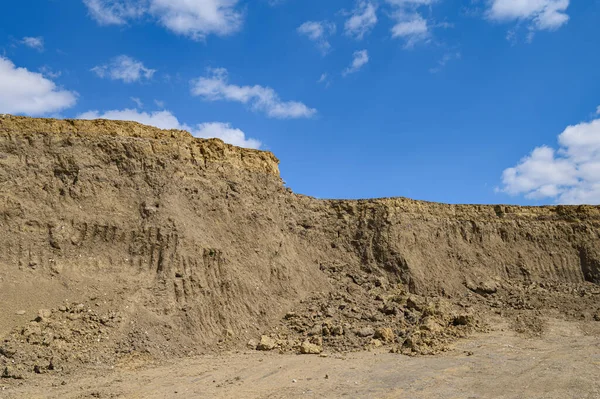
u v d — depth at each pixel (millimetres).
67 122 29750
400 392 18422
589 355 23859
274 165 38594
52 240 25766
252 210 34000
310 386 19031
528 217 45781
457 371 21203
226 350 24906
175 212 29000
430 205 43656
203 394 17922
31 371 19750
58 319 22406
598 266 43219
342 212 41250
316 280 34156
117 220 27688
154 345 22859
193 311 25625
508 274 41562
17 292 23062
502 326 31016
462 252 41531
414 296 33750
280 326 28344
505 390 18734
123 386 18625
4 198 25984
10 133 28031
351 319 29172
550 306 35656
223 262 29016
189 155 32906
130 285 25312
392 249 38688
